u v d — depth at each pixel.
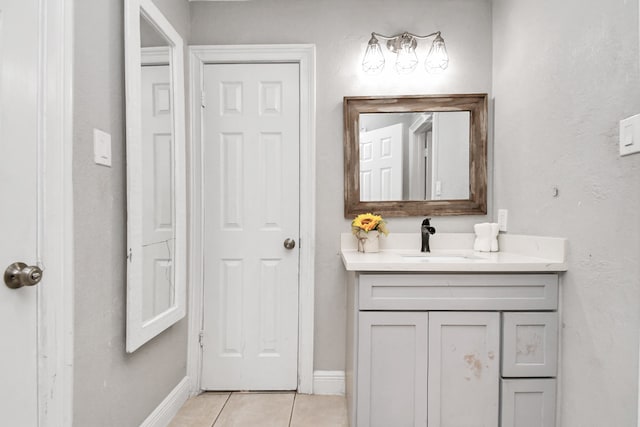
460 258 1.70
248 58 1.94
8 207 0.88
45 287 0.97
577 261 1.26
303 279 1.96
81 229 1.09
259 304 1.97
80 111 1.09
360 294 1.40
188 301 1.91
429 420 1.39
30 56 0.93
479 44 1.94
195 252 1.93
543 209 1.47
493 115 1.92
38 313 0.96
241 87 1.96
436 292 1.39
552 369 1.37
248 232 1.96
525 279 1.37
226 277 1.96
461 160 1.94
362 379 1.40
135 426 1.40
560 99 1.35
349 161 1.94
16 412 0.90
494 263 1.35
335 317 1.96
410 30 1.95
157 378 1.57
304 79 1.95
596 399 1.17
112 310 1.25
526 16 1.58
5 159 0.87
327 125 1.96
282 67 1.96
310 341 1.95
